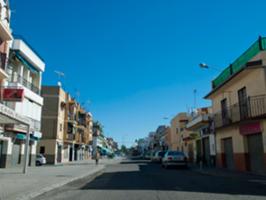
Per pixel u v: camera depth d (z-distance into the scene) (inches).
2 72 1067.3
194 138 1775.3
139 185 641.6
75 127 2571.4
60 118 2171.5
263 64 900.0
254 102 942.4
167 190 549.3
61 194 529.0
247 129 995.9
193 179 786.8
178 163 1332.4
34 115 1459.2
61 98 2172.7
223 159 1237.7
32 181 687.1
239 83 1071.0
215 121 1267.2
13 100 1036.5
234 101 1118.4
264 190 539.2
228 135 1170.0
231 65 1123.9
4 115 769.6
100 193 526.3
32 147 1473.9
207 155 1542.8
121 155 7007.9
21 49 1274.6
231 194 487.2
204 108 2057.1
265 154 896.3
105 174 1008.9
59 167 1376.7
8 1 1212.5
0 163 1191.6
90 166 1512.1
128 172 1097.4
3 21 1178.0
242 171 1019.9
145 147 6171.3
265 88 904.3
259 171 944.9
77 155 2795.3
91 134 3786.9
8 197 448.8
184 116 2593.5
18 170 1068.5
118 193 518.9
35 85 1520.7
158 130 4416.8
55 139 2055.9
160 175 940.6
